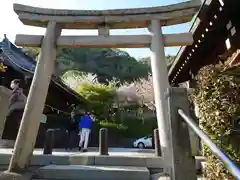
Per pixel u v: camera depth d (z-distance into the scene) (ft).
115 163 16.14
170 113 7.52
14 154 13.10
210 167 12.17
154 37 15.97
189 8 16.26
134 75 122.21
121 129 73.87
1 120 21.40
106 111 80.89
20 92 25.31
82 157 16.55
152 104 91.56
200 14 14.97
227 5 13.12
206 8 14.07
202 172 15.17
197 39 17.65
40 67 15.21
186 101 7.59
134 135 77.20
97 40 16.39
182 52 20.95
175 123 7.39
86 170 13.25
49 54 15.62
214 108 11.82
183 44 16.21
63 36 16.52
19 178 11.94
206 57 21.27
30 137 13.65
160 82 14.69
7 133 26.91
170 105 7.59
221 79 11.82
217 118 11.55
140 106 92.63
